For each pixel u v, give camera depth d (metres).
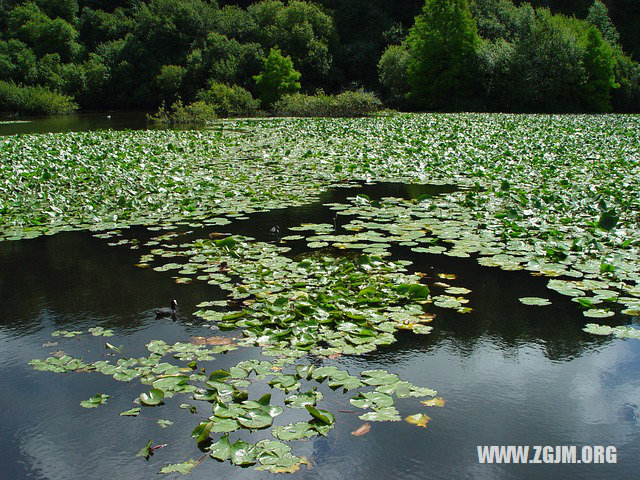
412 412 2.52
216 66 32.62
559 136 13.57
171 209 6.52
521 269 4.35
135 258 4.74
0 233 5.60
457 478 2.11
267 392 2.65
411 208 6.37
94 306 3.75
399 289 3.77
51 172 8.58
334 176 8.61
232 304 3.69
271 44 35.50
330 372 2.80
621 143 12.05
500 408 2.56
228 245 4.76
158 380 2.75
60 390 2.74
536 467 2.18
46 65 34.00
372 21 39.62
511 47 30.88
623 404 2.59
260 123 19.86
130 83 34.75
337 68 36.44
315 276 4.04
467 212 6.10
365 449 2.27
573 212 5.92
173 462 2.20
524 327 3.37
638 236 5.05
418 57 31.31
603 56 29.11
